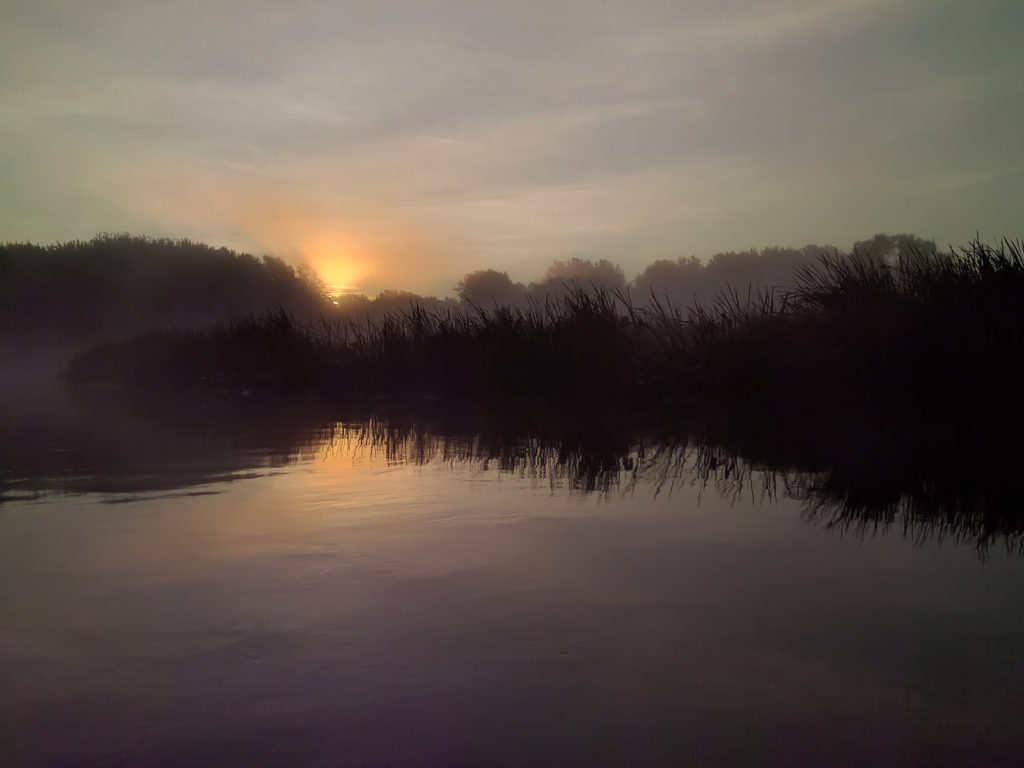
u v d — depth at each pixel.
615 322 9.00
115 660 1.59
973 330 5.86
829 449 4.51
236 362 11.41
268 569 2.18
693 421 6.16
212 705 1.40
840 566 2.23
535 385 8.62
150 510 2.93
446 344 9.88
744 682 1.50
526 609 1.87
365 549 2.38
